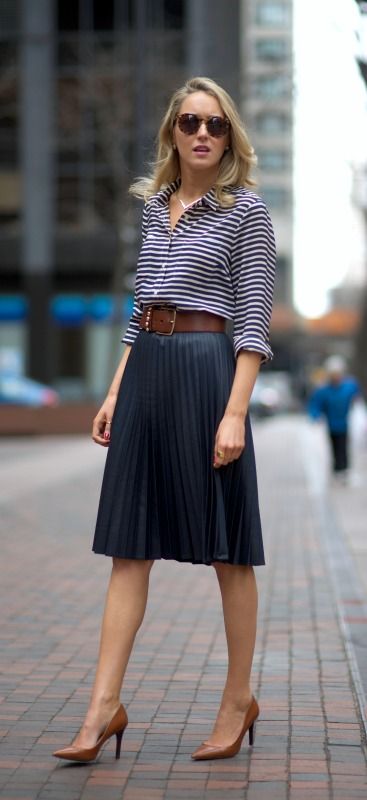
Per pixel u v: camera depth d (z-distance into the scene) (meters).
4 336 37.44
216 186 3.54
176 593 7.08
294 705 4.36
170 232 3.57
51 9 34.75
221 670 4.97
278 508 12.46
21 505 12.30
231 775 3.49
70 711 4.27
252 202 3.50
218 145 3.57
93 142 35.66
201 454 3.48
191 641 5.60
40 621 6.14
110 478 3.55
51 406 28.09
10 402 29.23
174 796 3.29
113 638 3.55
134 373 3.57
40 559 8.50
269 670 4.98
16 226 36.59
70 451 22.89
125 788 3.36
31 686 4.68
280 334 64.12
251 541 3.49
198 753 3.64
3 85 35.28
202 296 3.49
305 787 3.38
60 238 36.41
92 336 37.50
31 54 35.31
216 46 33.47
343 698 4.47
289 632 5.85
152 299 3.53
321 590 7.20
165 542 3.53
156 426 3.51
